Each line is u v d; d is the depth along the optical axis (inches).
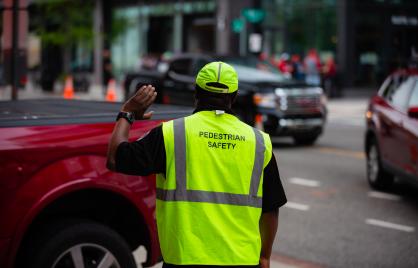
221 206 182.7
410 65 569.3
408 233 438.0
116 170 185.0
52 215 256.5
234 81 190.4
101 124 256.4
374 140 574.2
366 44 1910.7
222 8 1973.4
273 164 189.9
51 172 239.5
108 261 249.9
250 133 189.6
